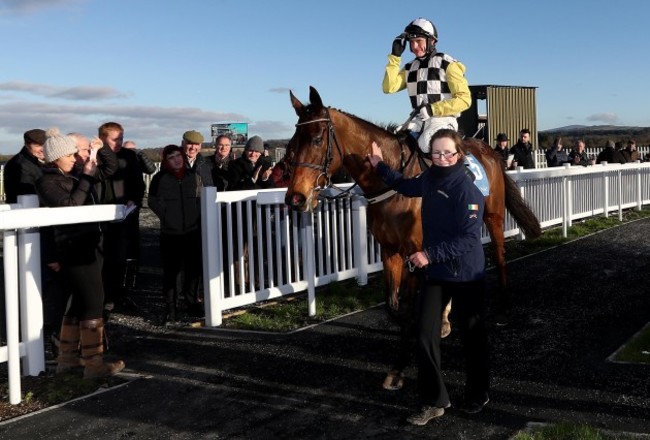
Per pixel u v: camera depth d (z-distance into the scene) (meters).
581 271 7.21
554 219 10.26
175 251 5.92
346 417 3.62
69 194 4.31
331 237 7.04
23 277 4.38
